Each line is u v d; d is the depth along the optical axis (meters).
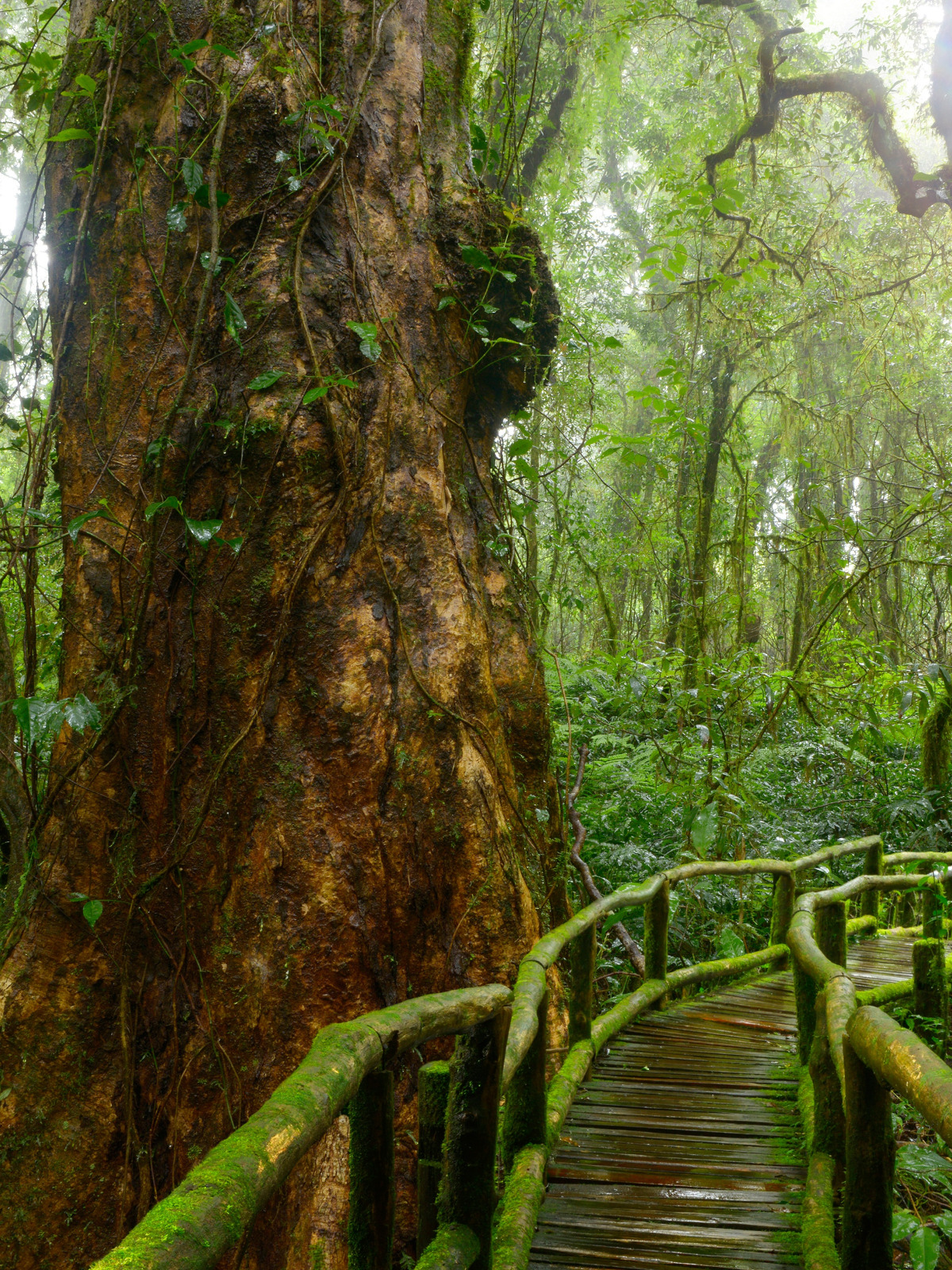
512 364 5.22
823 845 9.88
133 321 4.31
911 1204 3.31
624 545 12.25
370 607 4.14
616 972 7.06
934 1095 1.63
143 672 4.07
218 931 3.87
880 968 6.49
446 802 4.11
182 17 4.51
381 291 4.55
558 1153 3.57
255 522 4.08
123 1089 3.76
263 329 4.21
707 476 12.48
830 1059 3.15
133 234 4.36
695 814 7.26
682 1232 2.98
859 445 15.31
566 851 5.04
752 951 7.90
